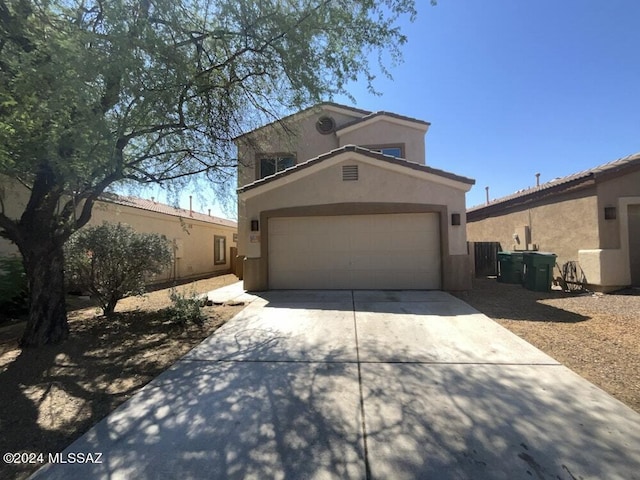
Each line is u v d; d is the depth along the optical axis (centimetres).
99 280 743
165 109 522
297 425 324
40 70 397
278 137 778
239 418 339
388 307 787
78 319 757
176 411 355
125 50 423
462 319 685
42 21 463
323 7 542
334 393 386
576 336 579
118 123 486
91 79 422
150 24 476
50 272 588
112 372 465
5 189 684
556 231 1205
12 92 405
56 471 270
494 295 984
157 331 654
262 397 380
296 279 1033
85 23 485
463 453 281
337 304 825
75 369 477
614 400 361
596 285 1032
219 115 653
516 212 1461
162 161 683
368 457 278
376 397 375
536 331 610
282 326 659
